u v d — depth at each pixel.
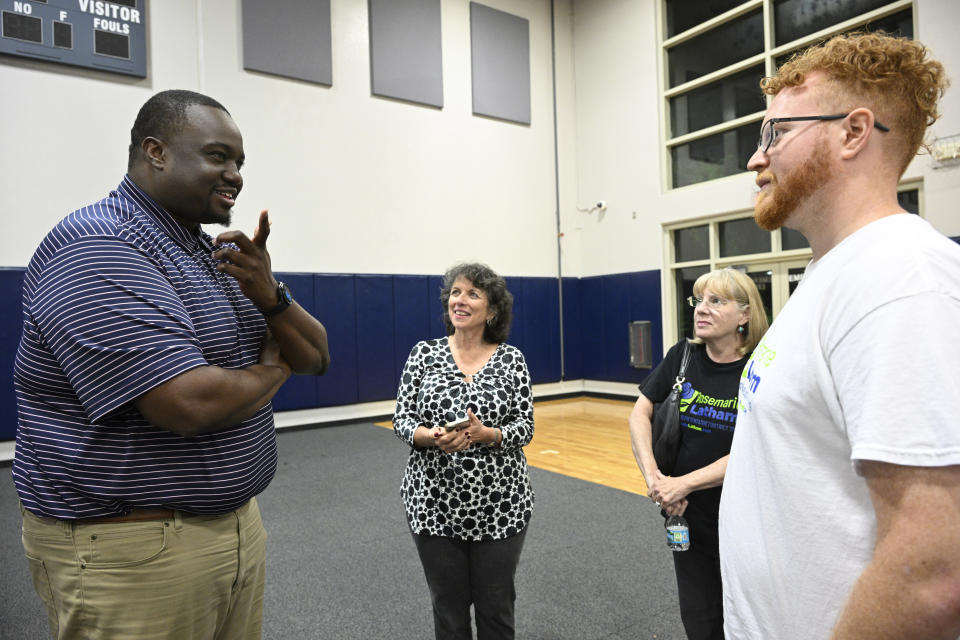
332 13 7.35
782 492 0.80
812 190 0.82
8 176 5.53
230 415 0.99
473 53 8.47
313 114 7.21
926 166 5.84
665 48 8.37
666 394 1.90
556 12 9.44
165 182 1.10
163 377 0.92
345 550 3.18
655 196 8.45
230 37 6.66
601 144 9.21
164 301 0.98
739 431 0.93
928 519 0.60
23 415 1.03
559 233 9.40
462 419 1.69
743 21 7.50
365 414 7.60
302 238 7.13
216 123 1.12
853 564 0.74
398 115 7.84
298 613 2.47
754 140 7.38
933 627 0.60
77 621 1.01
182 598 1.05
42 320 0.95
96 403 0.92
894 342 0.65
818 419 0.77
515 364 1.93
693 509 1.67
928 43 5.80
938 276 0.66
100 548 0.99
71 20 5.74
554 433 6.54
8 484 4.78
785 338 0.82
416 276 7.93
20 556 3.10
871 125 0.78
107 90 5.98
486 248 8.62
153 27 6.21
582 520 3.61
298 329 1.17
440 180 8.20
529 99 9.07
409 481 1.84
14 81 5.55
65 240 0.98
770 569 0.82
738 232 7.66
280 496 4.21
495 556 1.75
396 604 2.55
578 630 2.30
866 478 0.67
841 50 0.80
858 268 0.72
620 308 8.99
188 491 1.03
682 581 1.71
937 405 0.62
